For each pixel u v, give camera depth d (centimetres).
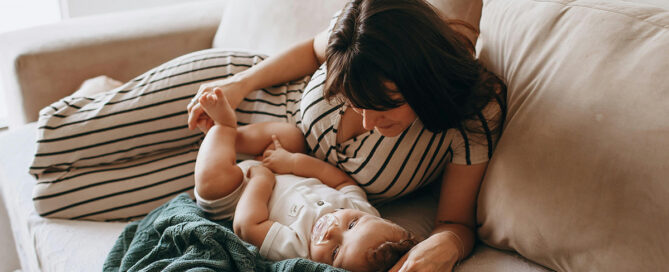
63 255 98
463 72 80
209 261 77
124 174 112
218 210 96
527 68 85
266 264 82
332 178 101
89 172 112
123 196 110
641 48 71
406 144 94
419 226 100
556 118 77
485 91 84
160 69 120
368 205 93
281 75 116
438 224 95
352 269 81
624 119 70
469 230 93
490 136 89
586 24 79
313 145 105
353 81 74
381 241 81
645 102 68
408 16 75
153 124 114
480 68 85
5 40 154
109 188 110
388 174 96
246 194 94
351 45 74
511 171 82
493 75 87
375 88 73
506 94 89
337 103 98
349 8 78
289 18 139
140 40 158
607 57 74
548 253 78
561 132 76
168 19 168
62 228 106
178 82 116
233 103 110
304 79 117
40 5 235
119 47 155
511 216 82
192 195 114
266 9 146
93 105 115
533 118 81
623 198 68
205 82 118
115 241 101
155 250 85
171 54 163
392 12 74
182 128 117
